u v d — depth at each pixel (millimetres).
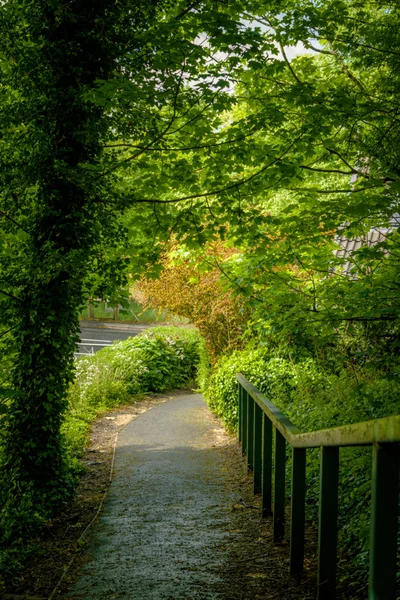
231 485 6980
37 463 6023
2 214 6020
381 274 5672
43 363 6047
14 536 5098
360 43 6809
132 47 6078
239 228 6508
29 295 5922
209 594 3693
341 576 3656
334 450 2939
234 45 5715
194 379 18234
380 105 6004
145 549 4734
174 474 7605
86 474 7738
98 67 6141
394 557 1959
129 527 5410
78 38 5918
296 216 6000
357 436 2225
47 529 5430
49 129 5895
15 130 6238
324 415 6422
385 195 5906
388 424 1855
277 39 6953
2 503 5848
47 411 6098
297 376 8766
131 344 17469
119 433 10531
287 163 6242
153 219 6738
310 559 4188
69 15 5695
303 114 6676
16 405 6074
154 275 6777
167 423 11406
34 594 3982
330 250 6422
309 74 7816
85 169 5891
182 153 6855
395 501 1960
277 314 6051
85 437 9812
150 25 6238
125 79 5480
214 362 12773
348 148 6797
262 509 5438
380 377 6566
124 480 7383
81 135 5902
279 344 10117
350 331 7363
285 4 7012
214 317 12312
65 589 3949
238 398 9078
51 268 5543
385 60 6465
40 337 5941
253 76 6871
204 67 6582
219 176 6676
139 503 6293
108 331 30328
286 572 4000
